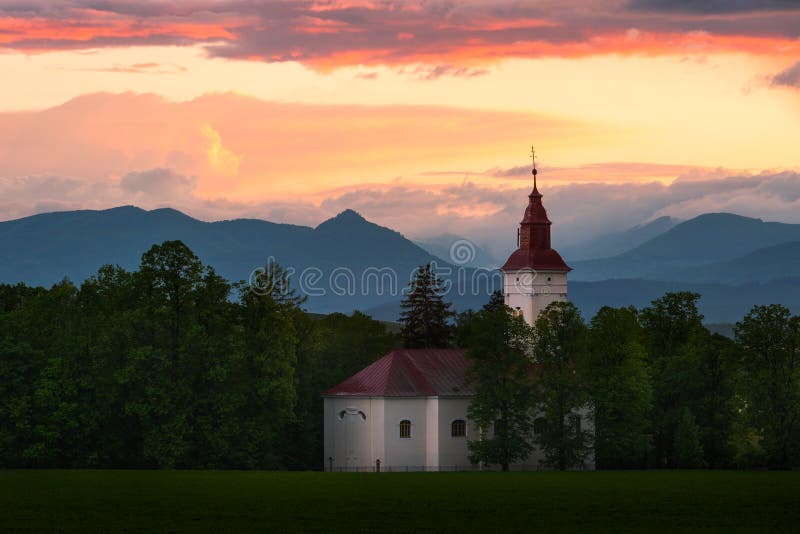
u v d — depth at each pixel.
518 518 96.88
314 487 116.00
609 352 155.00
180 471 130.38
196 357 142.75
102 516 95.94
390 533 89.56
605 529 92.25
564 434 150.00
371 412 155.12
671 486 120.31
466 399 156.88
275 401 147.88
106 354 139.00
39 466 138.62
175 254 146.75
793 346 154.62
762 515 99.38
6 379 136.62
